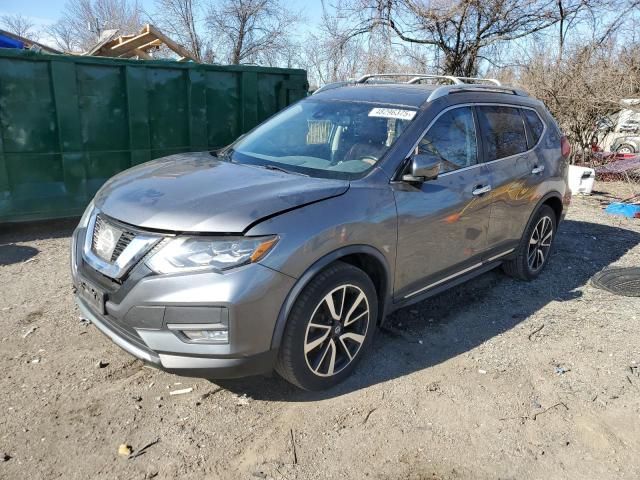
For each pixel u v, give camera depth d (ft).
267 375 10.83
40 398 10.27
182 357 9.13
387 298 11.71
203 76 22.54
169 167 12.09
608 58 35.83
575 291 16.84
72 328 13.00
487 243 14.51
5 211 19.62
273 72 24.27
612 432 10.12
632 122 36.50
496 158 14.44
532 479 8.89
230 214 9.21
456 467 9.05
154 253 9.12
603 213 27.66
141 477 8.50
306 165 11.95
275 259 9.18
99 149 20.95
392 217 11.13
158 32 39.81
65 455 8.87
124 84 20.94
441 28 50.03
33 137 19.60
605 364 12.49
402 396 10.87
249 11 97.55
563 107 36.63
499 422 10.24
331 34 54.39
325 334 10.35
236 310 8.89
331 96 14.49
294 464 8.92
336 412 10.28
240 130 24.22
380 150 11.89
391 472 8.86
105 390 10.62
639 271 18.66
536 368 12.19
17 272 16.35
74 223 22.09
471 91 14.28
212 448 9.20
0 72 18.53
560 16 47.70
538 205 16.31
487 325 14.23
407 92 13.60
